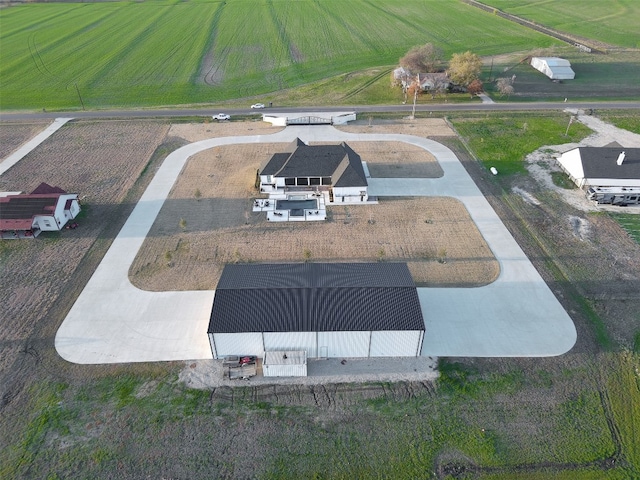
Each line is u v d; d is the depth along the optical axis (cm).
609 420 3122
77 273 4494
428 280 4366
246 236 5041
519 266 4538
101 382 3397
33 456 2922
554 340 3722
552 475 2812
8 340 3738
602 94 8844
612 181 5675
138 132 7562
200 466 2872
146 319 3944
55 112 8394
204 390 3341
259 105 8506
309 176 5822
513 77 9150
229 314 3475
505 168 6381
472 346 3681
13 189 5941
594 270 4472
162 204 5625
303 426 3098
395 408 3216
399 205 5575
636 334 3766
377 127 7688
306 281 3744
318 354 3566
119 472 2841
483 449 2953
